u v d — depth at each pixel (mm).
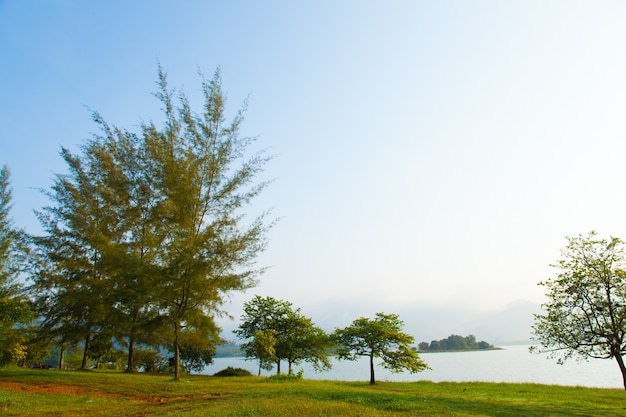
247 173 24203
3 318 21344
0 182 28891
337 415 11906
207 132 24047
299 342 41250
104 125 26516
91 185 28406
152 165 23891
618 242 21406
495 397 20016
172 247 22797
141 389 18859
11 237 28516
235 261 22781
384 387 27531
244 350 41094
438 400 16938
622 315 20188
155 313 23938
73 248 27422
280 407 13273
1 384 17844
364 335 35812
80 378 20969
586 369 74812
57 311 26719
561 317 22125
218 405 14281
